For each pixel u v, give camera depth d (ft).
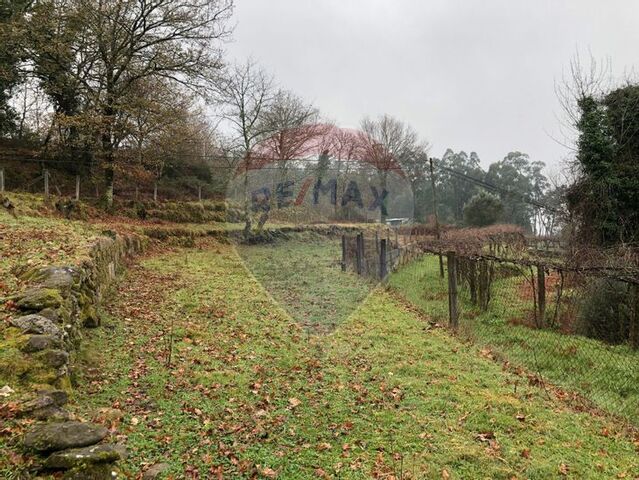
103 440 9.91
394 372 19.86
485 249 64.03
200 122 84.84
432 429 14.88
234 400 15.55
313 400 16.22
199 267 40.34
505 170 194.18
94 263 24.17
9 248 23.56
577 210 47.16
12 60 61.93
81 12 56.95
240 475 11.23
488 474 12.53
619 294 28.07
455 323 29.17
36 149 68.80
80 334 18.03
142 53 63.57
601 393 20.17
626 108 45.57
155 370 17.30
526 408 17.15
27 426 9.57
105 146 61.46
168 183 80.23
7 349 12.29
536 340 27.37
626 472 13.41
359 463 12.35
